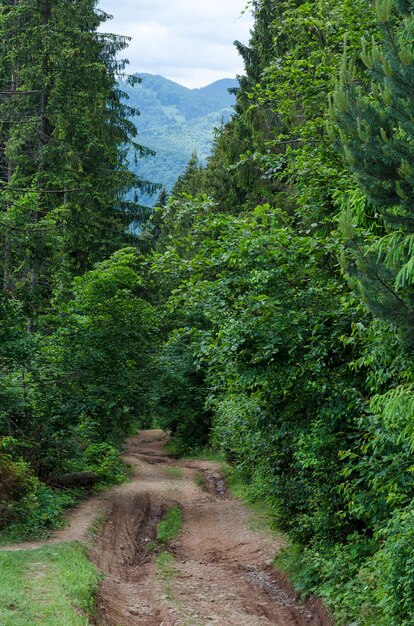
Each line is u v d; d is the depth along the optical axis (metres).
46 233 19.69
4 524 14.85
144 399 23.23
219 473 29.42
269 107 21.81
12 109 27.70
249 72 31.06
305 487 13.76
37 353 19.67
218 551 16.44
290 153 13.89
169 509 21.52
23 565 11.55
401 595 8.54
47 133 28.42
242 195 33.12
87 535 15.54
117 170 32.94
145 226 36.47
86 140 28.52
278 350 11.63
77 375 21.06
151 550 16.81
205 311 12.63
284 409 13.20
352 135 7.34
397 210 7.83
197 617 11.09
